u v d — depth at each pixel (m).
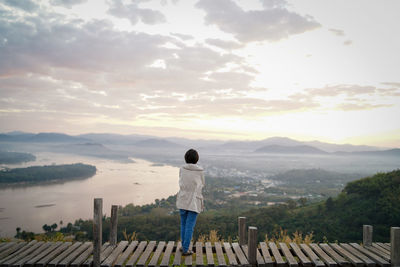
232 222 25.44
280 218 27.44
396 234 3.58
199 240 5.38
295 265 3.64
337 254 4.05
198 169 3.92
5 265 3.44
